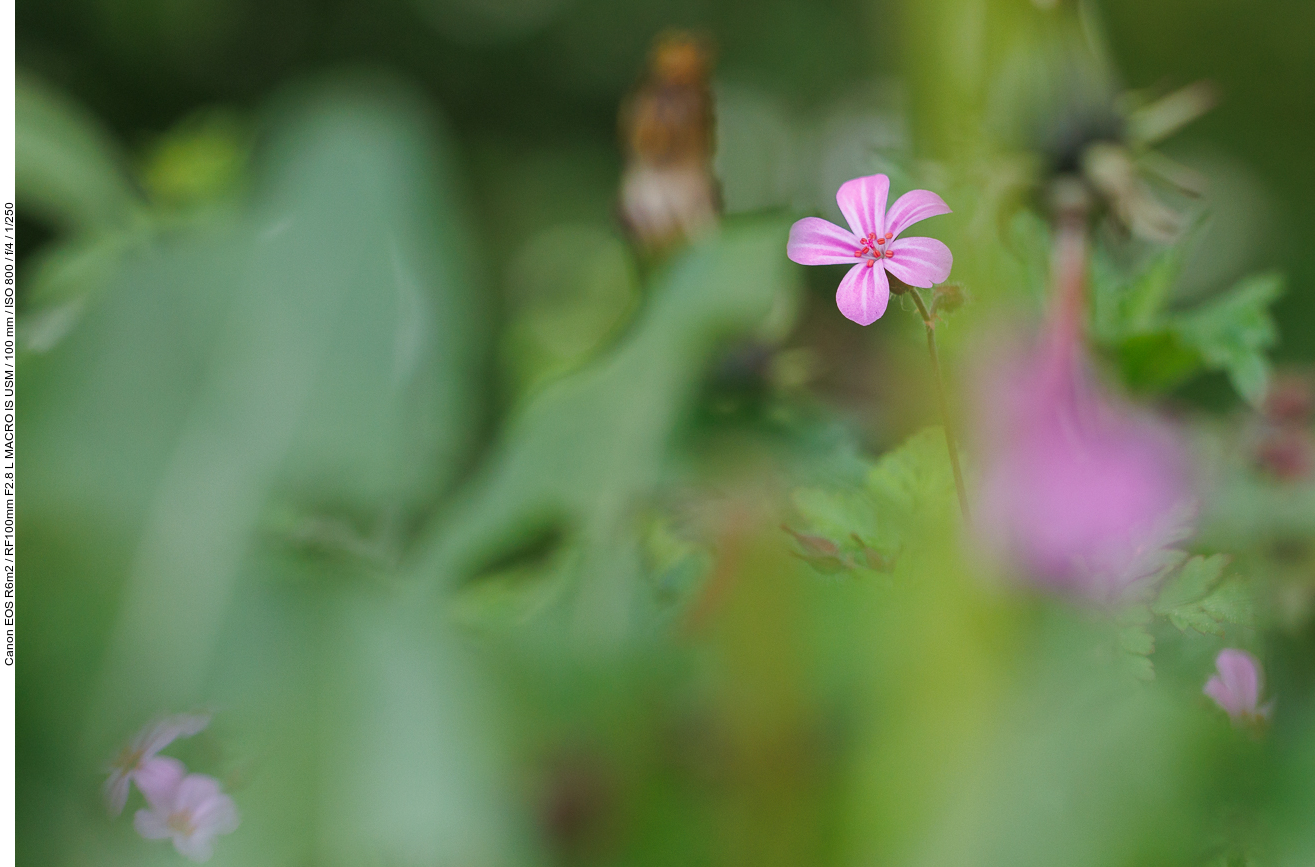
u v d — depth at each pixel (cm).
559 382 51
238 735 44
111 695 43
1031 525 43
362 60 274
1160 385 53
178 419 45
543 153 266
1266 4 228
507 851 43
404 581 46
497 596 51
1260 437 55
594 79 280
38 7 235
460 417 50
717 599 43
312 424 46
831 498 48
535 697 44
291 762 43
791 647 43
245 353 46
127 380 45
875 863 42
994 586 42
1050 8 48
